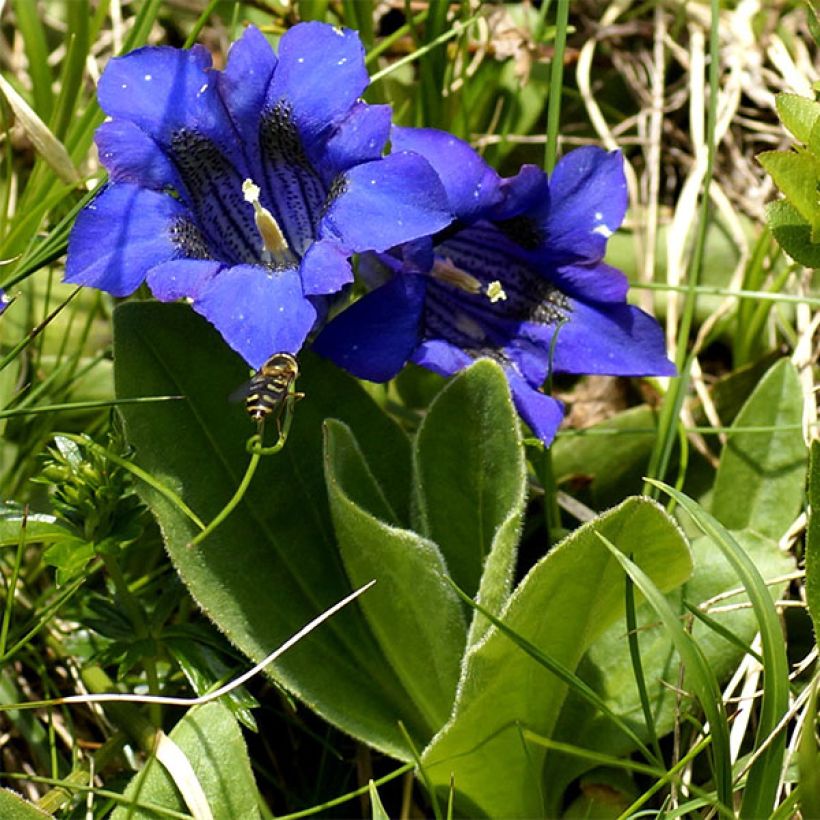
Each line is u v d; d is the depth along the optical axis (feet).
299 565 0.75
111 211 0.72
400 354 0.75
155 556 0.83
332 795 0.79
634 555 0.66
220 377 0.75
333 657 0.74
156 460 0.73
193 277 0.70
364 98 0.95
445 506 0.74
